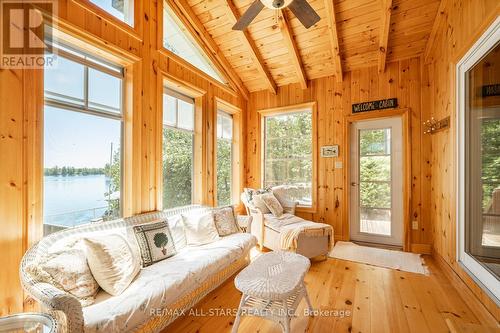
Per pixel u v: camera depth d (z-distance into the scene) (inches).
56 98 72.6
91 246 61.5
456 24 90.7
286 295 57.1
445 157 104.4
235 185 171.6
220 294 89.0
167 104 118.0
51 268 53.4
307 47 138.2
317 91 158.6
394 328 68.9
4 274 58.4
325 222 154.3
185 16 121.8
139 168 94.0
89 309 52.9
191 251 91.4
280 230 121.0
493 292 67.2
